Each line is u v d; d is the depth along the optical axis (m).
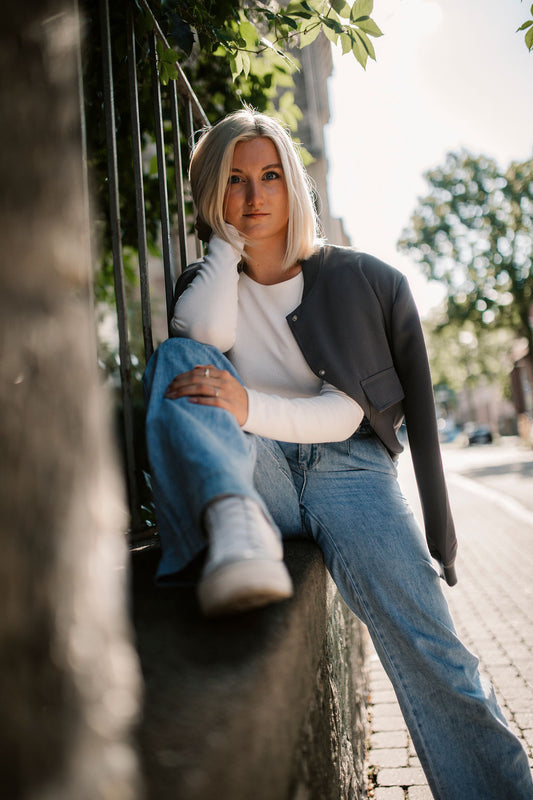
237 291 1.77
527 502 10.86
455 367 39.34
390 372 1.70
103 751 0.53
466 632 4.14
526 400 35.50
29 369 0.51
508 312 28.70
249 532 1.01
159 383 1.35
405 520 1.65
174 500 1.18
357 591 1.61
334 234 12.20
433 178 28.72
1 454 0.48
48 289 0.55
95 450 0.61
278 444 1.71
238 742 0.69
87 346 0.61
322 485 1.68
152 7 2.24
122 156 2.99
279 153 1.72
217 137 1.72
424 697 1.58
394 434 1.75
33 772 0.45
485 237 28.45
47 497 0.52
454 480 17.06
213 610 0.95
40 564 0.50
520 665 3.44
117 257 1.96
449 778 1.54
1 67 0.52
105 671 0.58
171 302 2.09
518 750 1.55
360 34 2.14
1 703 0.44
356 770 2.17
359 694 2.80
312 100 8.70
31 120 0.54
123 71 2.60
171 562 1.17
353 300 1.68
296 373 1.74
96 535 0.60
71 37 0.64
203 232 1.93
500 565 6.16
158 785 0.59
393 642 1.59
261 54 2.83
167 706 0.73
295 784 0.94
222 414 1.28
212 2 2.41
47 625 0.50
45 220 0.55
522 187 27.81
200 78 3.03
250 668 0.82
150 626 0.99
